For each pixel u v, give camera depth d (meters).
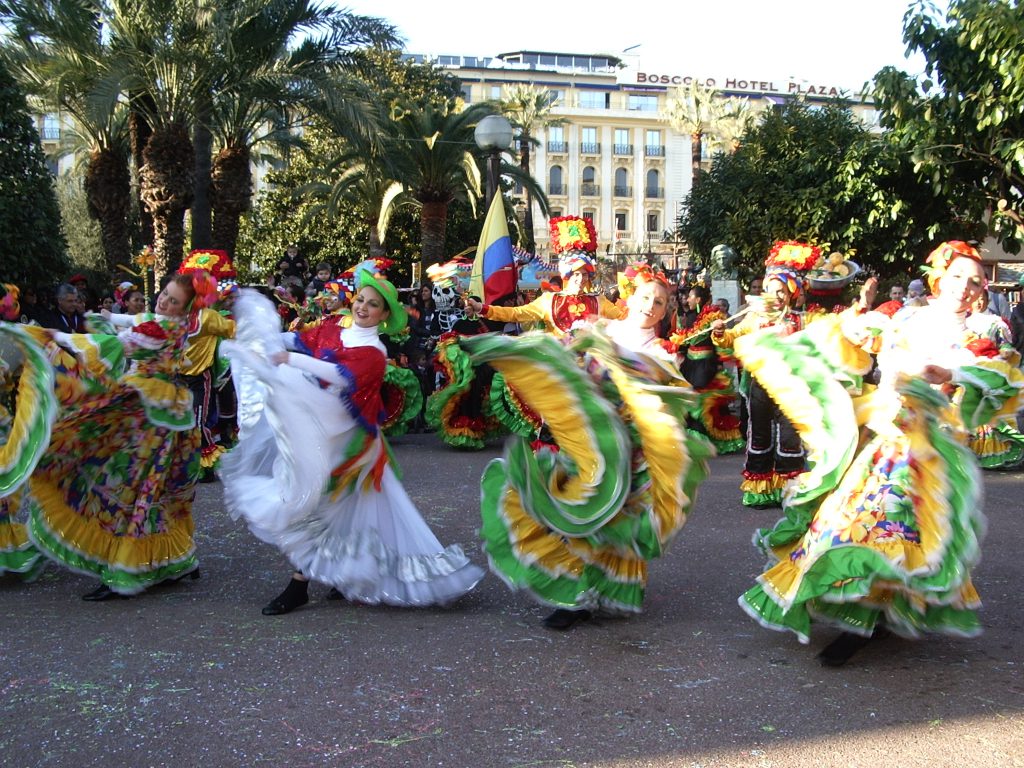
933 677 4.02
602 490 4.46
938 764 3.26
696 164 52.59
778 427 7.40
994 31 11.75
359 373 4.69
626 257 54.69
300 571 4.85
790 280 6.89
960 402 4.16
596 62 88.75
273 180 32.81
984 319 6.45
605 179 82.62
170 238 17.39
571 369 4.48
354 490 4.84
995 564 5.80
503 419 9.30
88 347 5.06
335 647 4.35
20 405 4.89
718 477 8.98
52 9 15.49
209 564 5.80
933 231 14.83
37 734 3.44
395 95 25.58
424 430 12.67
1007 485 8.54
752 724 3.56
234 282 6.48
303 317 9.12
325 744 3.39
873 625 4.08
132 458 5.14
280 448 4.63
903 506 3.92
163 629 4.59
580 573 4.65
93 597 5.04
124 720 3.56
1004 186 13.47
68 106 19.53
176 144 16.98
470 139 24.16
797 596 3.97
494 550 4.73
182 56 15.68
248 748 3.35
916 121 13.00
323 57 17.30
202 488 8.24
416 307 13.31
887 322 4.12
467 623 4.72
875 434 4.12
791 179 18.11
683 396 4.49
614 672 4.07
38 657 4.19
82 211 38.53
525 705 3.72
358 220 31.66
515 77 82.19
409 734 3.47
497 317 7.16
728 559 5.94
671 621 4.76
